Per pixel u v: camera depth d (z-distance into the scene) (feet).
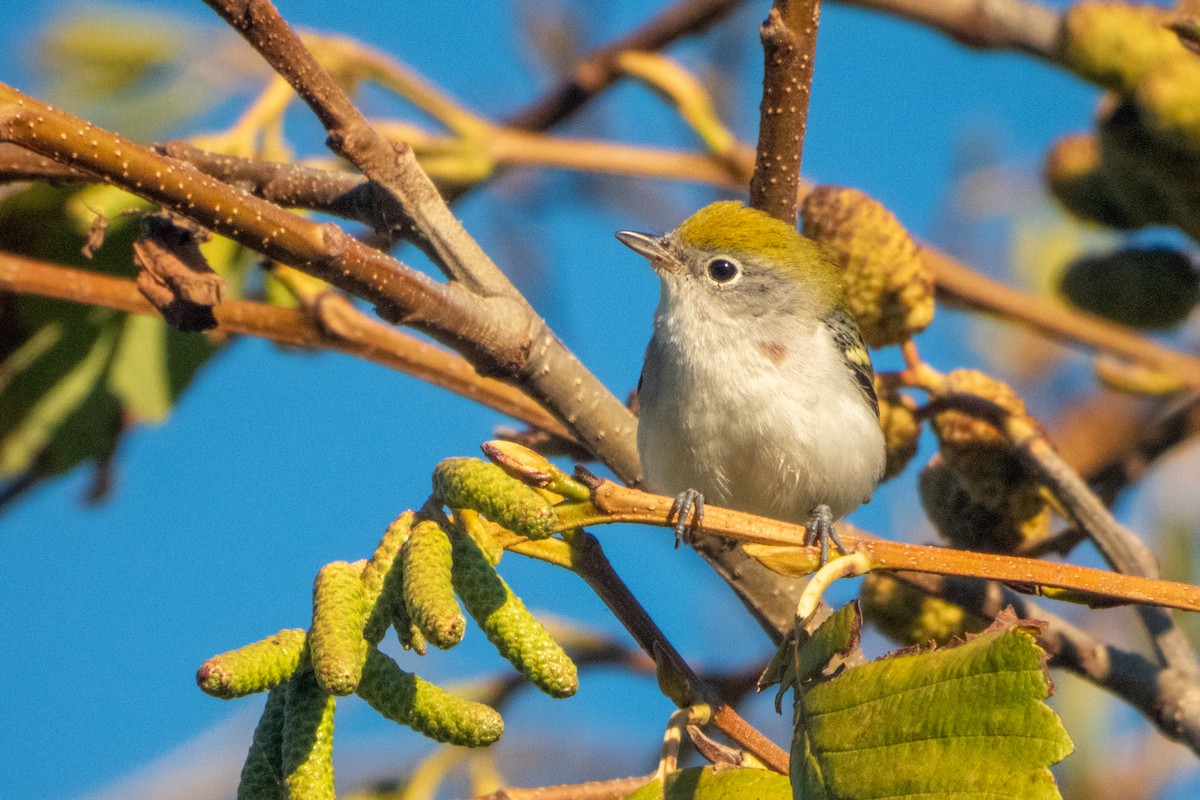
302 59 24.30
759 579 30.50
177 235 24.72
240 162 27.35
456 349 26.45
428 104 35.68
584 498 20.65
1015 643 18.11
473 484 18.76
